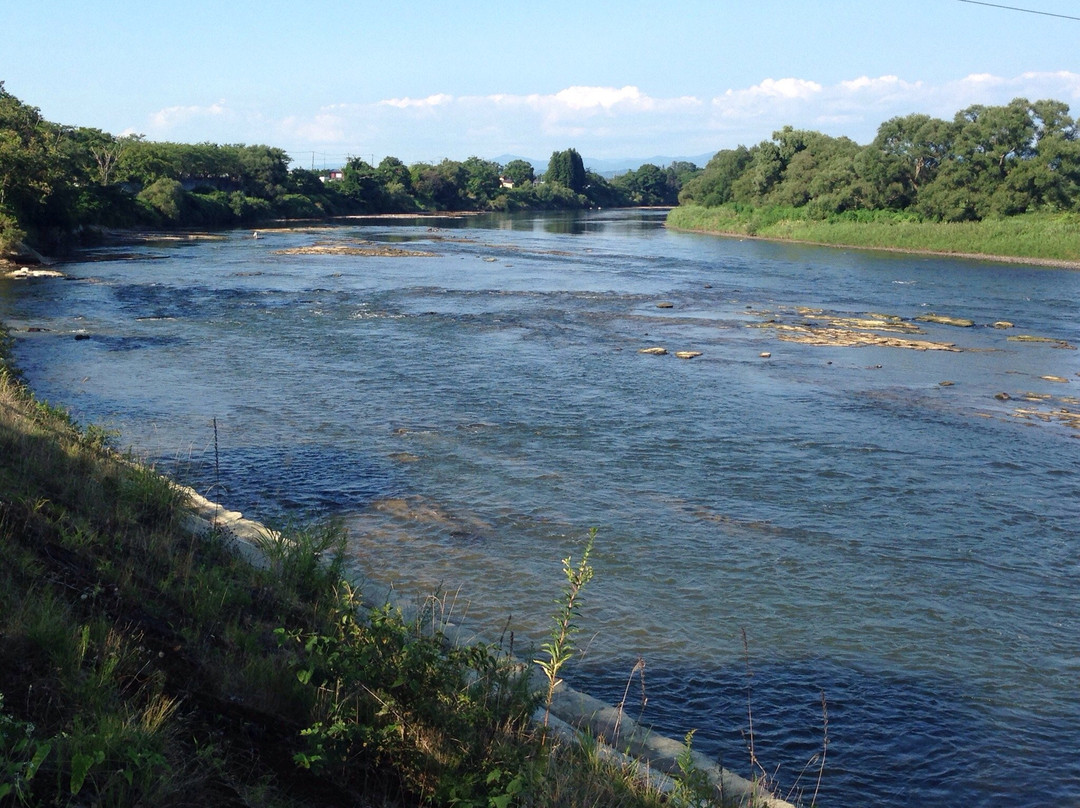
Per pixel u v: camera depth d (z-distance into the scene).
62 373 26.84
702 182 130.25
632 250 82.56
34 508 10.34
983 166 88.44
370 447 20.50
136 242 77.56
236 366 28.91
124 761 5.92
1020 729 10.70
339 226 114.50
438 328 37.75
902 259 75.00
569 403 25.36
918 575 14.88
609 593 13.66
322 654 8.25
